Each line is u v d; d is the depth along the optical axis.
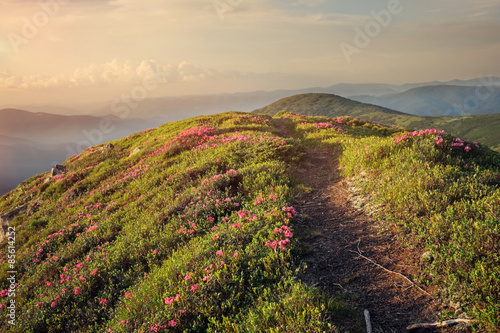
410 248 6.46
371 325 4.61
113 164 28.19
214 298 5.79
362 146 14.62
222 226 8.92
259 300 5.30
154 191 15.81
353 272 6.04
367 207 9.00
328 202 10.20
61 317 8.77
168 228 10.62
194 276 6.48
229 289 5.88
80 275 10.06
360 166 12.34
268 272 6.10
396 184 9.01
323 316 4.62
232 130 27.95
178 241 9.73
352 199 9.99
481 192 7.29
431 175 8.79
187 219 10.63
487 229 5.50
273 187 11.38
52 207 23.19
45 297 10.03
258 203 9.99
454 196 7.53
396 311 4.86
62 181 27.34
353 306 5.07
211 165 16.16
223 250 7.19
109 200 19.06
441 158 10.40
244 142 18.97
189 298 5.88
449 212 6.71
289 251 6.50
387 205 8.30
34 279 12.59
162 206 13.37
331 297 5.21
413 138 12.38
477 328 4.12
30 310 9.88
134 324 6.18
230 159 16.27
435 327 4.38
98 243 12.93
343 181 11.98
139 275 8.89
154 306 6.35
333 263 6.45
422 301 4.96
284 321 4.58
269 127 28.91
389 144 12.43
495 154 11.41
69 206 21.66
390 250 6.60
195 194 12.29
